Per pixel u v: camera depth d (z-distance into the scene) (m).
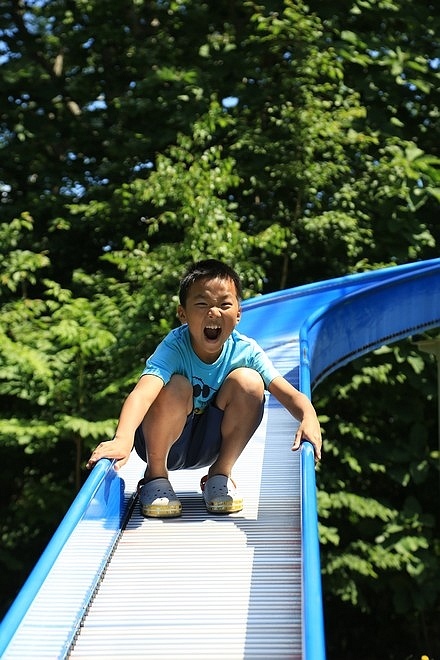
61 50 14.96
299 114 11.71
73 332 10.45
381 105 13.12
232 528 3.65
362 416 12.34
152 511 3.76
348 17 13.42
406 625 12.29
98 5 13.66
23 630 2.60
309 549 2.92
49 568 2.79
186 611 2.98
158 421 3.75
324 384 11.57
